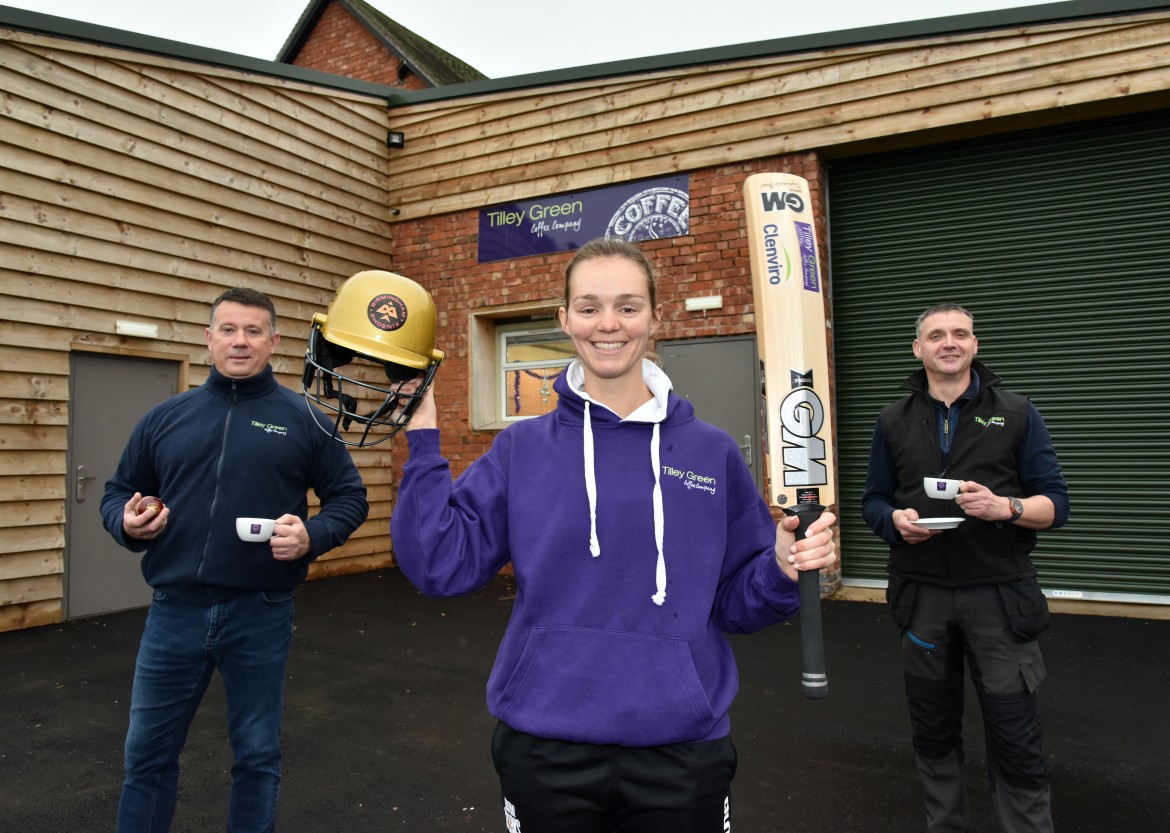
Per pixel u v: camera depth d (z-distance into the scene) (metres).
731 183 6.37
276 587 2.27
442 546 1.42
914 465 2.50
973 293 5.95
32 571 5.27
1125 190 5.55
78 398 5.55
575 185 7.00
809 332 1.54
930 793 2.42
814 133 6.05
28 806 2.86
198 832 2.69
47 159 5.33
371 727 3.65
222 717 3.80
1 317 5.09
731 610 1.52
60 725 3.62
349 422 1.58
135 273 5.84
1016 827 2.21
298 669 4.52
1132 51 5.18
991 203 5.90
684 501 1.46
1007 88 5.48
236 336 2.32
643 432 1.49
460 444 7.53
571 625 1.39
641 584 1.40
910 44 5.75
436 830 2.72
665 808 1.34
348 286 1.60
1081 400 5.64
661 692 1.35
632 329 1.44
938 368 2.46
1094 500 5.58
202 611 2.19
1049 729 3.52
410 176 7.94
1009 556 2.31
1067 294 5.69
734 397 6.27
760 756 3.29
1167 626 5.07
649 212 6.68
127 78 5.82
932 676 2.39
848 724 3.63
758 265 1.57
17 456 5.18
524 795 1.38
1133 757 3.22
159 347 6.01
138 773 2.14
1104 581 5.54
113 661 4.58
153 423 2.35
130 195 5.81
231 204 6.52
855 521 6.29
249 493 2.27
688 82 6.54
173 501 2.24
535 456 1.50
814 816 2.78
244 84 6.67
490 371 7.66
